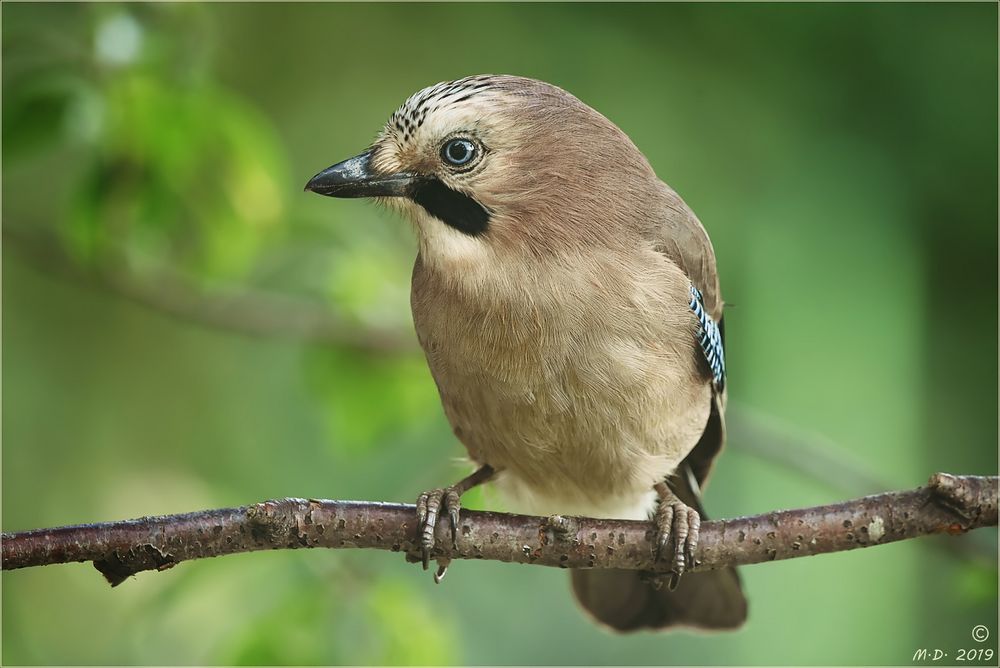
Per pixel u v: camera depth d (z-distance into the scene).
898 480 10.89
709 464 8.67
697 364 7.78
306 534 6.77
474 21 13.43
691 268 7.83
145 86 9.17
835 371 11.00
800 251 11.34
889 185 11.50
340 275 10.31
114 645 11.86
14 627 12.14
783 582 11.01
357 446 10.50
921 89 11.65
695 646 12.07
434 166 7.38
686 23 12.42
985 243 11.58
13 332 12.80
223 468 13.03
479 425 7.70
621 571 8.95
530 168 7.32
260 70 13.62
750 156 11.96
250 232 9.98
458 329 7.36
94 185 9.31
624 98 12.49
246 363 13.45
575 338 7.23
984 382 11.77
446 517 7.01
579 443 7.52
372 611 8.64
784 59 12.07
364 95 13.59
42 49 9.22
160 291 10.75
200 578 8.87
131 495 12.73
